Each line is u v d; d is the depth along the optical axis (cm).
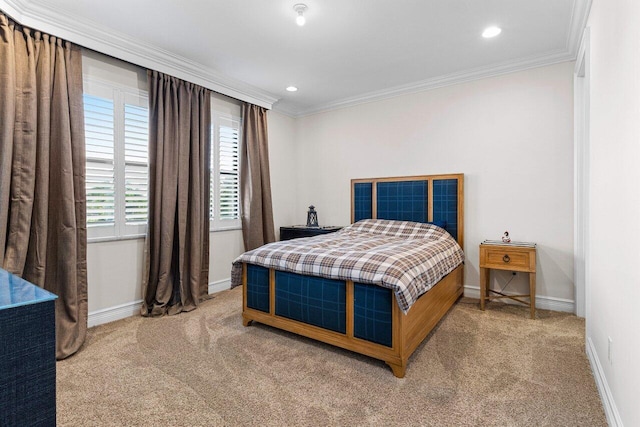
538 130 337
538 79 336
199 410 174
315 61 341
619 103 156
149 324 296
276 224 491
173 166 334
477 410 173
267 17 259
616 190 161
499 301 358
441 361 225
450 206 384
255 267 286
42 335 83
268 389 194
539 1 240
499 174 359
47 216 249
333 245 293
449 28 277
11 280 101
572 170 322
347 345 233
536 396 184
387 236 371
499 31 282
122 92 309
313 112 504
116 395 188
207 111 373
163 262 323
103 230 299
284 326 268
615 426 151
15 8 228
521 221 347
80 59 270
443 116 392
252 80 393
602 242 190
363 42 300
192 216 348
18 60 237
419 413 171
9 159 228
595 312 209
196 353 239
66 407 177
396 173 429
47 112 247
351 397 185
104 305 300
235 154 425
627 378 140
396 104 427
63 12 247
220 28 275
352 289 230
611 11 172
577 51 299
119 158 308
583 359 226
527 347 245
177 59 328
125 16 256
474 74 364
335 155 484
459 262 342
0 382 76
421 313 238
